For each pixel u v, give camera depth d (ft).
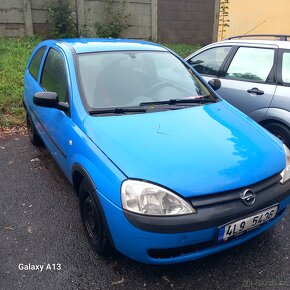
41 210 11.78
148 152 8.76
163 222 7.76
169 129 9.86
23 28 30.17
